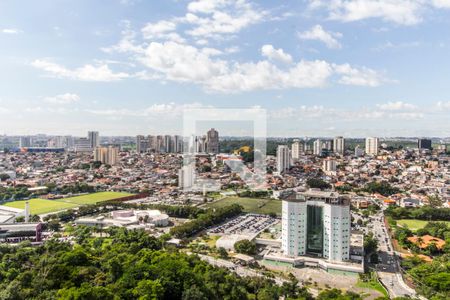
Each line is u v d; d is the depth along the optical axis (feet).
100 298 572.92
